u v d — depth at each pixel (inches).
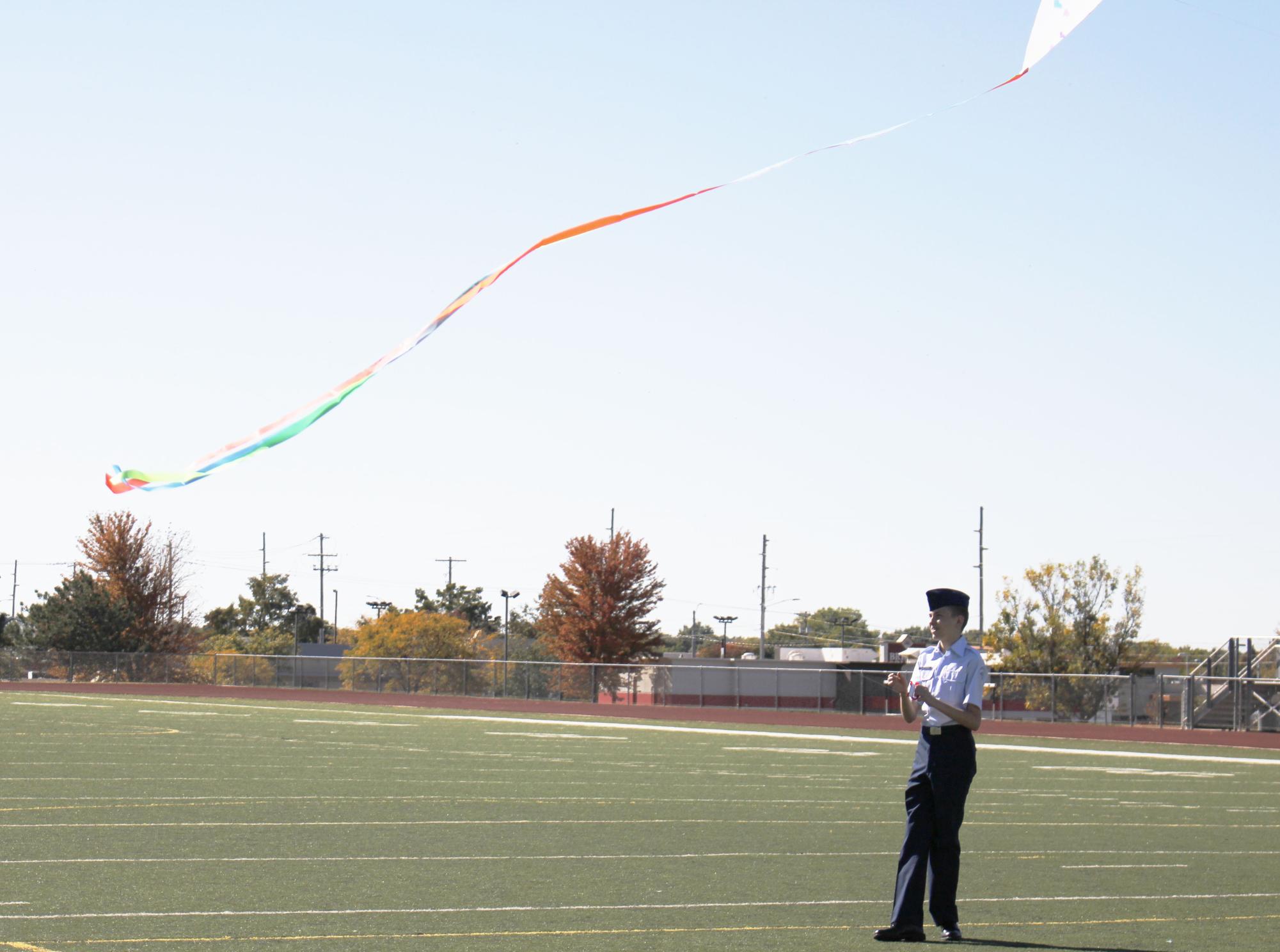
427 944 287.0
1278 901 373.7
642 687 2028.8
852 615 6166.3
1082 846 492.7
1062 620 2480.3
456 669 2124.8
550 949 284.8
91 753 846.5
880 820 572.4
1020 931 322.3
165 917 311.9
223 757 841.5
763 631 3644.2
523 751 982.4
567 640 2760.8
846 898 362.9
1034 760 1031.0
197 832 472.1
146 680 2482.8
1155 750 1200.8
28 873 373.4
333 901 339.0
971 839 512.1
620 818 554.9
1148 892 386.0
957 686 315.0
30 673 2539.4
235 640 3545.8
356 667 2206.0
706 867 417.7
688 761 920.9
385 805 580.7
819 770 866.8
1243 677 1504.7
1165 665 2549.2
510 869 402.3
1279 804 690.8
